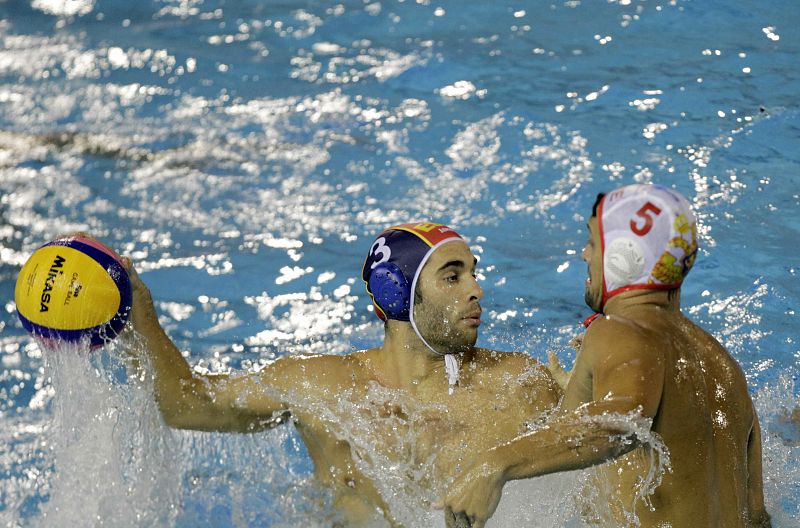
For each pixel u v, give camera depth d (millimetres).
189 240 20172
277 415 11406
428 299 10562
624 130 22469
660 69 25047
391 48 28375
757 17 27312
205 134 24688
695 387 9211
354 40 29328
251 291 18391
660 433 9031
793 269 17359
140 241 20203
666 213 9242
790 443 13164
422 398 11086
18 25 32938
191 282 18734
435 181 21453
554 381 11258
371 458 11109
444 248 10625
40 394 15836
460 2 31047
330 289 18312
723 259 17750
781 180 19953
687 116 22703
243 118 25281
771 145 21203
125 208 21516
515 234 19328
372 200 21031
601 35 27469
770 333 15805
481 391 11078
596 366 8992
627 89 24234
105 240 20266
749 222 18750
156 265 19312
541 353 15820
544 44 27375
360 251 19391
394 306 10711
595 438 8281
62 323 10461
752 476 10016
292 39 29875
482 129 23297
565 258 18438
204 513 12016
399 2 31547
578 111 23547
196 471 12695
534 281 17844
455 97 25078
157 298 18250
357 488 11289
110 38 31141
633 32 27406
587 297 9844
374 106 25172
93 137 24938
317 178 22094
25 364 16672
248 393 11219
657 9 28453
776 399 14172
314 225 20375
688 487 9172
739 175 20234
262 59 28688
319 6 32156
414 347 10969
